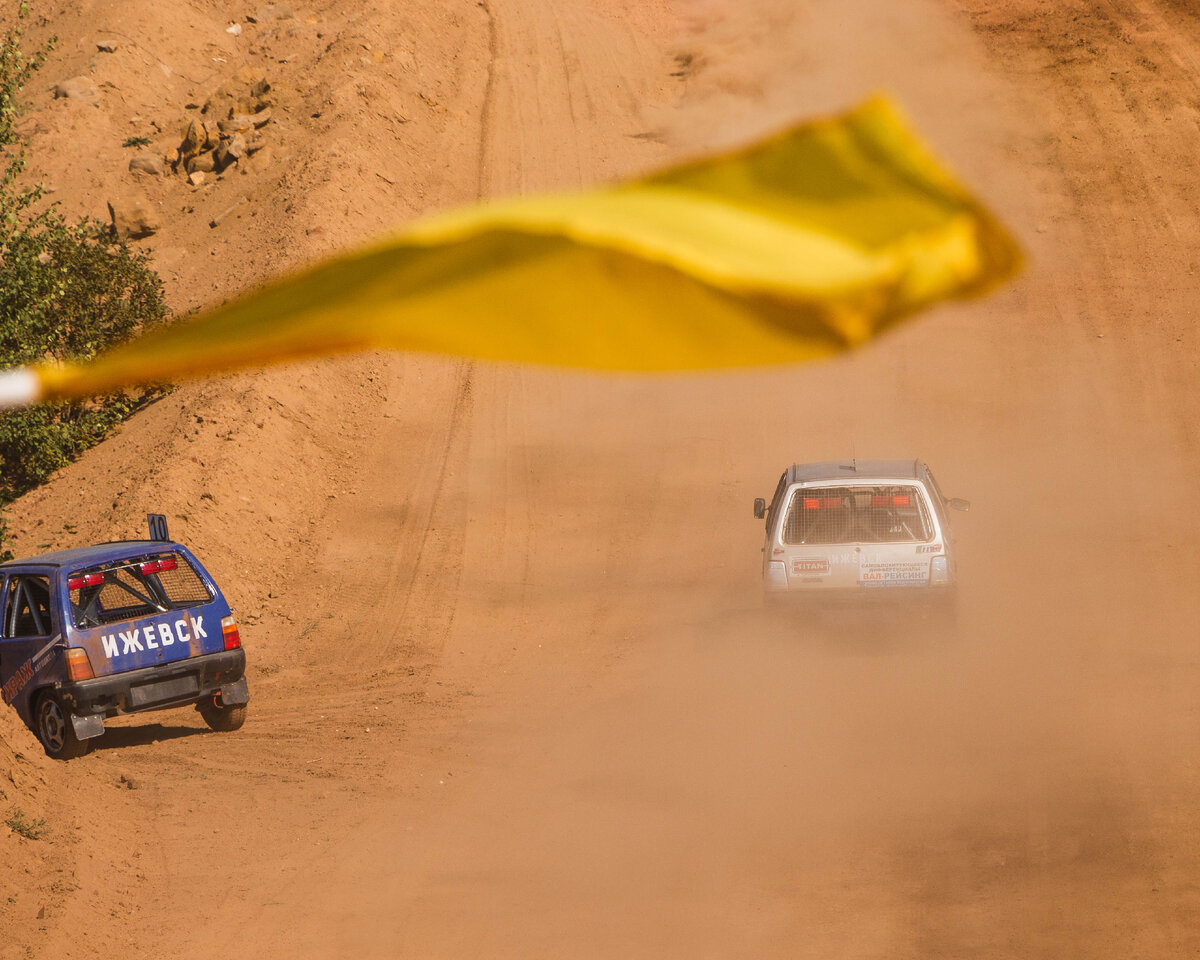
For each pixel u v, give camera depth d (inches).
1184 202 4958.2
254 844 1504.7
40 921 1222.3
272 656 2532.0
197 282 4722.0
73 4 7283.5
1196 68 6112.2
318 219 4773.6
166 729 2039.9
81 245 4077.3
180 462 3193.9
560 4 7775.6
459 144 5880.9
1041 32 6914.4
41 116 6264.8
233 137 5816.9
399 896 1327.5
